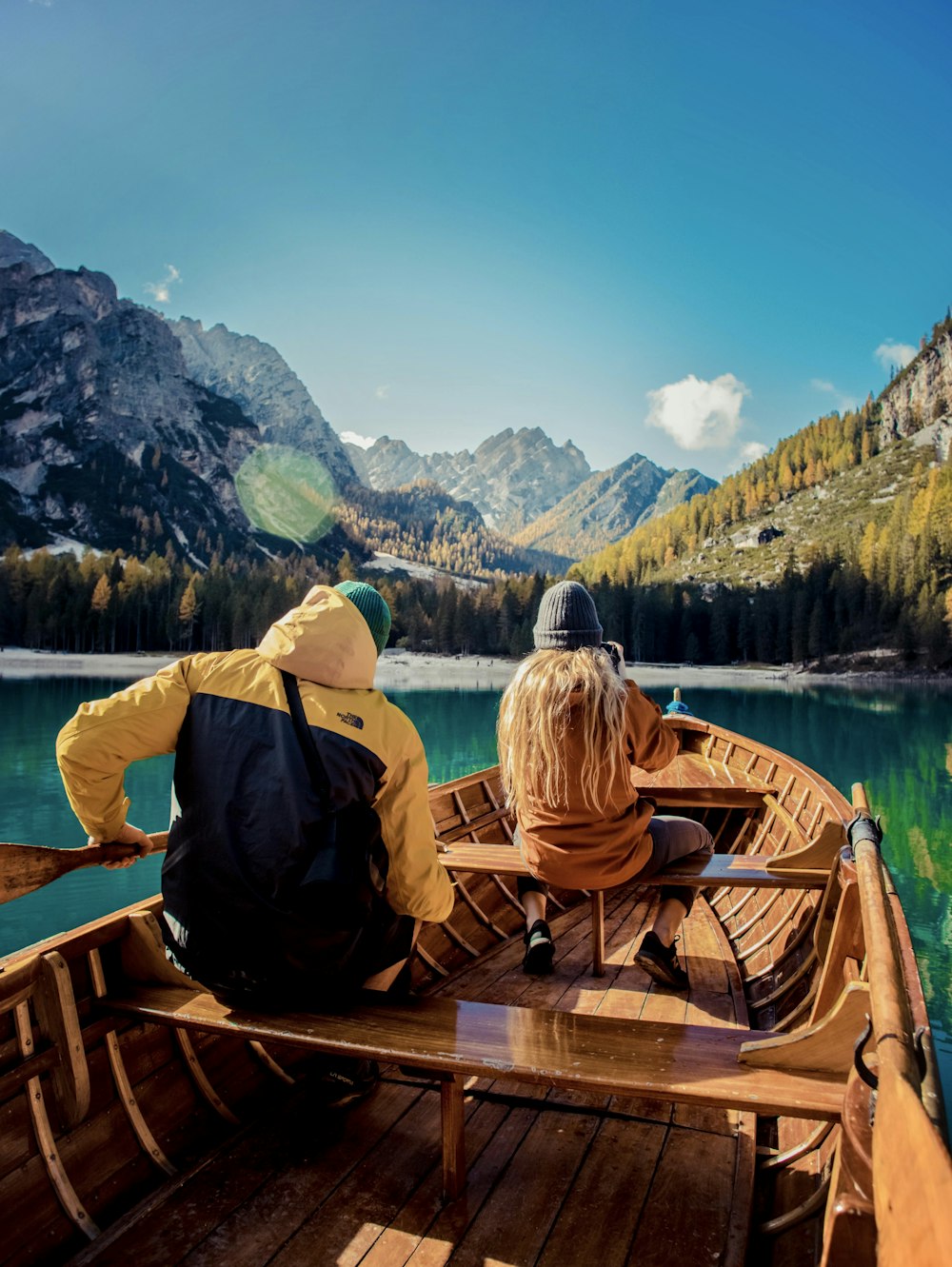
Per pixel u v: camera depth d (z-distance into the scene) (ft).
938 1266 2.55
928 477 579.48
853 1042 6.31
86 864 7.65
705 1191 7.20
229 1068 8.85
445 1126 7.06
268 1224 6.79
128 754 6.93
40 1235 6.46
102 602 392.06
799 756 100.58
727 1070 6.39
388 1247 6.53
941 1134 3.00
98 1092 7.40
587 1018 7.39
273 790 6.71
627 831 9.71
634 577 617.21
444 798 15.49
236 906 6.70
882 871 7.04
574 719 9.28
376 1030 7.09
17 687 198.29
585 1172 7.50
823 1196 6.59
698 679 360.48
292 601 435.94
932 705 206.39
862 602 425.69
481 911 13.97
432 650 463.42
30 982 6.91
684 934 13.78
